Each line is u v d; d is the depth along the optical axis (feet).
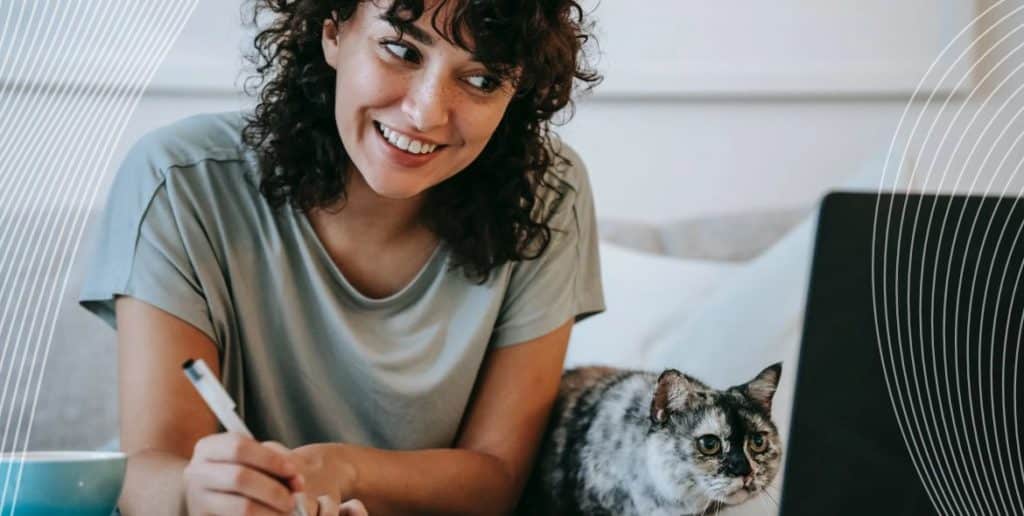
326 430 4.50
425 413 4.54
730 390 4.31
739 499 4.14
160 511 3.38
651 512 4.29
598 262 5.08
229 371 4.40
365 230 4.43
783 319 5.23
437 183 4.25
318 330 4.45
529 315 4.72
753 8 7.08
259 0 4.60
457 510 4.31
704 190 7.19
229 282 4.33
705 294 5.89
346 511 3.37
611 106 7.20
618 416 4.51
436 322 4.56
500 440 4.62
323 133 4.22
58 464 2.69
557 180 4.91
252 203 4.38
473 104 3.83
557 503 4.61
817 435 3.02
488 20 3.64
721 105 7.16
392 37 3.68
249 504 3.01
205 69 6.82
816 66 7.07
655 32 7.13
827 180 7.10
